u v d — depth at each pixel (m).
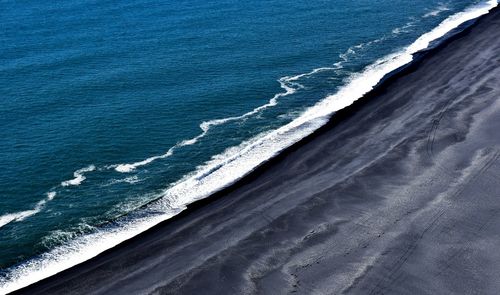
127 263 37.97
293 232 39.12
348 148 49.94
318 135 53.03
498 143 47.66
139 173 49.09
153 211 43.91
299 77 66.12
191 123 56.81
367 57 70.88
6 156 51.59
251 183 46.28
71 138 54.41
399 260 35.84
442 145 48.38
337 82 64.44
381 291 33.69
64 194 46.56
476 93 57.66
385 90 61.06
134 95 62.66
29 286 36.62
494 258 35.69
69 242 40.88
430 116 53.78
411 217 39.69
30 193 46.69
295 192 43.91
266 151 51.19
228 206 43.25
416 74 64.25
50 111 59.56
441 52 70.06
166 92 63.16
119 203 45.16
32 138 54.56
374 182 44.06
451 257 35.91
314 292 33.84
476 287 33.66
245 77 66.50
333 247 37.38
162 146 53.03
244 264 36.47
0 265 38.81
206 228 40.75
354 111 57.12
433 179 43.75
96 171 49.53
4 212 44.41
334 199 42.34
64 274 37.53
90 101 61.56
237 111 58.88
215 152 51.78
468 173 44.03
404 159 46.84
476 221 38.88
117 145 53.22
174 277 35.94
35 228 42.47
